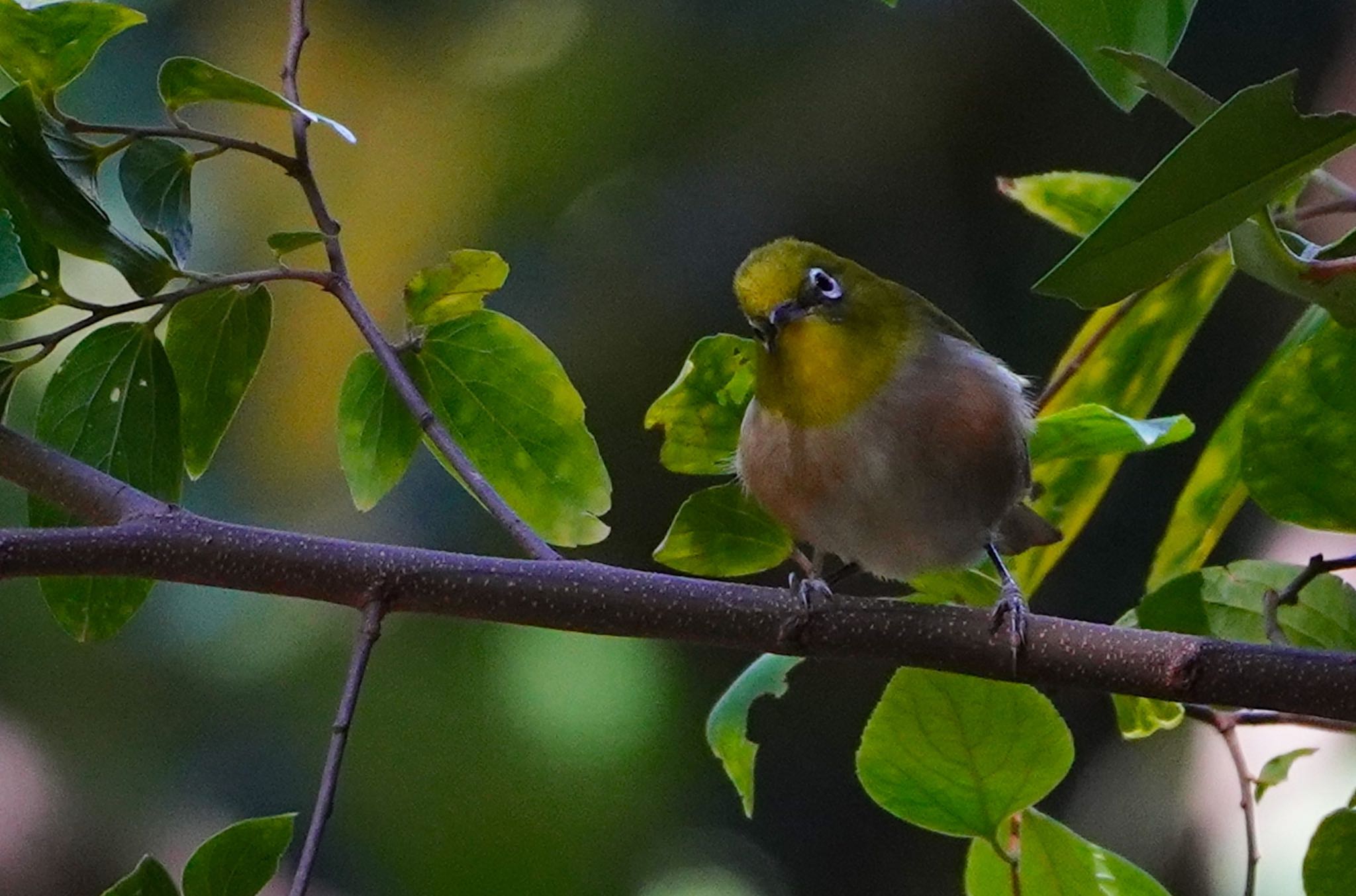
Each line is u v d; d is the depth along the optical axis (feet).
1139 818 35.42
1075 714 37.68
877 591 39.45
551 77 41.65
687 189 41.91
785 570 37.47
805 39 41.06
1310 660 15.56
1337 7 37.17
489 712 36.32
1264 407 16.88
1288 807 27.86
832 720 42.39
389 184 41.42
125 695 38.40
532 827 35.99
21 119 15.31
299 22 17.13
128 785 38.24
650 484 42.16
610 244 42.01
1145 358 20.53
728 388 20.21
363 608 16.55
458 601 16.69
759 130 41.45
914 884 41.86
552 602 16.83
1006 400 22.12
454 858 35.94
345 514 41.06
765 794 41.86
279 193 40.73
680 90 41.75
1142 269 12.89
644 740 36.81
